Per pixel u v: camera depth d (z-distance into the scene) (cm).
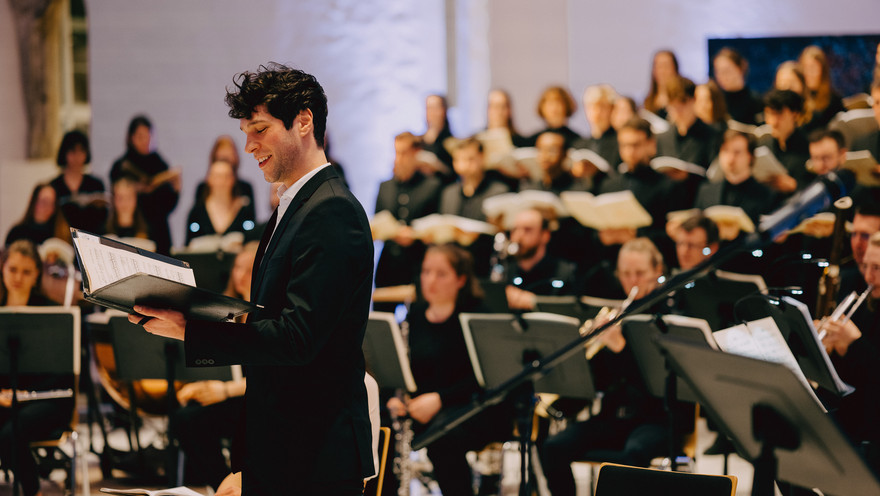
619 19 802
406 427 448
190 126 850
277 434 229
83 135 746
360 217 232
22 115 844
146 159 739
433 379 462
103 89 850
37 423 462
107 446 549
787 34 787
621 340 424
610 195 591
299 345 217
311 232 225
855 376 364
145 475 535
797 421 213
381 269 647
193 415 454
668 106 662
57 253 650
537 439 466
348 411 232
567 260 627
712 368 222
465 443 434
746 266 538
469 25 838
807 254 410
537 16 807
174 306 219
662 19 799
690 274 285
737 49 792
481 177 666
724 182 594
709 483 256
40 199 663
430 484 520
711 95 647
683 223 489
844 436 205
